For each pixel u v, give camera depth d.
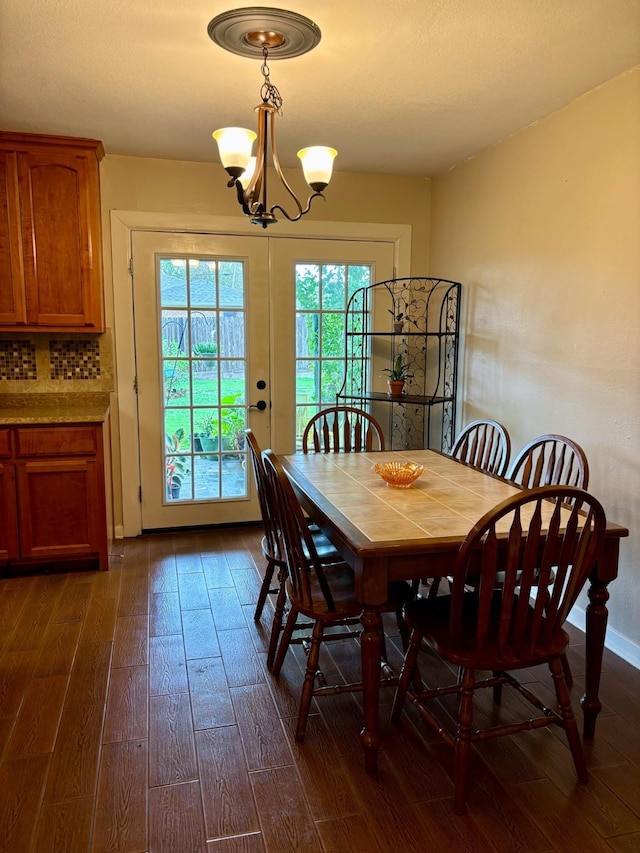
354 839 1.66
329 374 4.30
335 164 3.88
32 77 2.54
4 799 1.77
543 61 2.39
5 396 3.77
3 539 3.32
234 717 2.17
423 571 1.82
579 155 2.77
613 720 2.18
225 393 4.13
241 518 4.27
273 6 1.98
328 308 4.23
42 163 3.31
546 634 1.80
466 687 1.76
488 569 1.70
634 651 2.54
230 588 3.26
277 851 1.61
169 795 1.80
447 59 2.38
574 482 2.48
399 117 3.02
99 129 3.22
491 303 3.53
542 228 3.04
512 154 3.27
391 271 4.26
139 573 3.45
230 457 4.20
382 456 3.04
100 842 1.63
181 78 2.55
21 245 3.35
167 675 2.43
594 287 2.70
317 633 2.09
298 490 2.45
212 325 4.04
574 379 2.85
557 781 1.88
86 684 2.36
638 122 2.43
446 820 1.73
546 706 2.16
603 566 1.95
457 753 1.75
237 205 3.93
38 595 3.15
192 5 1.97
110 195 3.74
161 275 3.90
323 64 2.41
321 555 2.56
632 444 2.52
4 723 2.11
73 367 3.84
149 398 3.99
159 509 4.11
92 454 3.36
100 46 2.26
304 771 1.91
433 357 4.29
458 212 3.88
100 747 2.00
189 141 3.43
